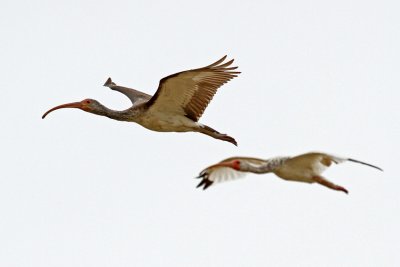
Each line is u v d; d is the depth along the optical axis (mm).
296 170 15844
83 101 21156
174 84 19703
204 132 20594
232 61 19219
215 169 17281
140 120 20812
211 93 19812
